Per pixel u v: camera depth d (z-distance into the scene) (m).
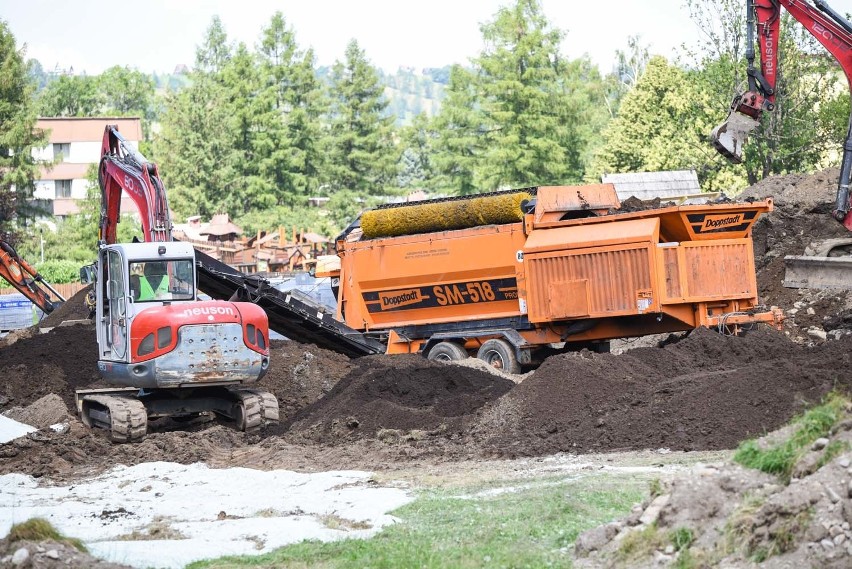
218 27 182.00
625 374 28.08
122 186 36.28
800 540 13.11
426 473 23.06
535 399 26.73
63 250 123.50
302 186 137.75
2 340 50.41
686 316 36.34
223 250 90.00
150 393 32.09
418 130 143.12
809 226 47.78
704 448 22.64
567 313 37.25
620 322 37.56
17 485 24.98
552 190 39.19
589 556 15.12
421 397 31.36
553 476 21.17
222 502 21.28
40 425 32.16
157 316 30.17
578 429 24.98
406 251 41.62
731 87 74.19
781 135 72.06
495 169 118.81
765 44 37.53
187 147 138.00
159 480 24.31
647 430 23.94
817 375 23.92
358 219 44.84
